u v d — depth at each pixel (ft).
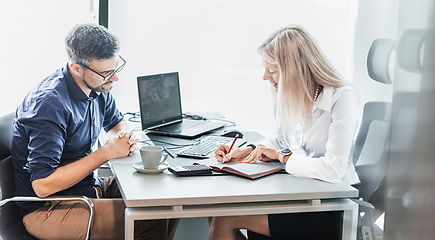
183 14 9.46
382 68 5.78
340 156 4.60
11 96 8.35
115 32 9.22
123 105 9.57
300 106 5.17
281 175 4.79
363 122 5.96
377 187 5.48
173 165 5.09
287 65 5.08
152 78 7.40
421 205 4.03
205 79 9.88
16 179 5.00
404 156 4.21
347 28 10.05
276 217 4.82
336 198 4.54
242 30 9.78
